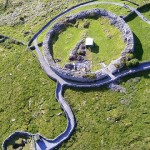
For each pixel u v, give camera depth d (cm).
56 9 7281
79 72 5700
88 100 5416
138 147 4709
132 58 5597
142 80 5419
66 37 6406
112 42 6047
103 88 5488
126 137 4856
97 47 6041
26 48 6531
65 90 5619
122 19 6222
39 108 5553
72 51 6034
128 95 5312
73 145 4962
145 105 5119
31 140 5178
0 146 5234
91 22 6500
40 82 5897
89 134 5022
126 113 5109
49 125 5281
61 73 5734
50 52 6206
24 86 5941
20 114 5575
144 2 6669
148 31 6019
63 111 5378
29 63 6262
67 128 5138
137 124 4947
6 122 5534
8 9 7844
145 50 5716
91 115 5225
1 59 6588
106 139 4916
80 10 6906
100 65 5759
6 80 6159
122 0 6869
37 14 7350
